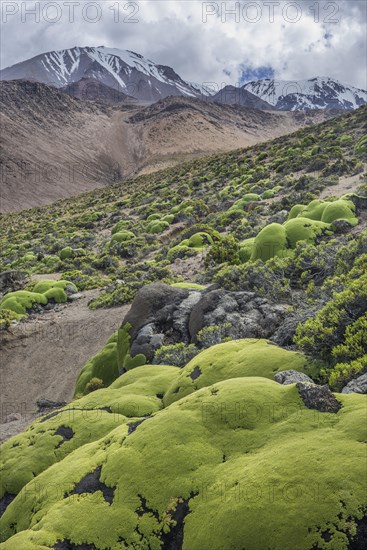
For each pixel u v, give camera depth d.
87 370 18.28
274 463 5.36
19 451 9.20
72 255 42.19
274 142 71.31
